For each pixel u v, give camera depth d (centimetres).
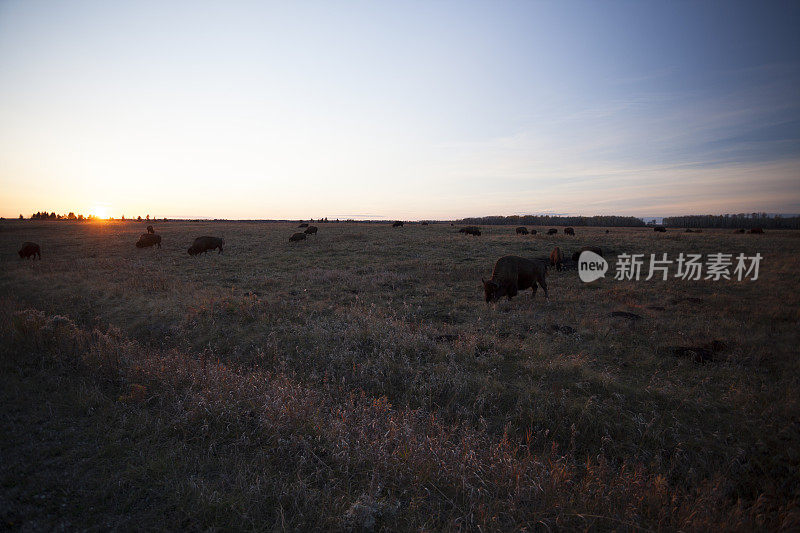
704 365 745
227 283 1675
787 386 629
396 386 680
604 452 502
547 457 453
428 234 4422
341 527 308
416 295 1442
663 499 380
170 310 1075
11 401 479
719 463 471
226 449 426
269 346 823
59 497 322
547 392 625
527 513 343
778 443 487
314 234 4344
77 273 1752
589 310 1204
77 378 573
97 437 418
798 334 906
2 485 329
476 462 402
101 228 5962
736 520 349
